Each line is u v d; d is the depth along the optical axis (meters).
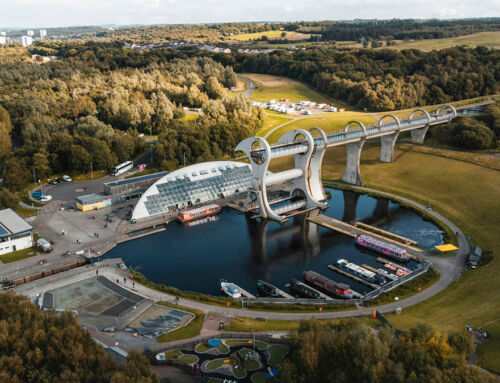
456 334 74.31
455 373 63.66
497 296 101.25
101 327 90.06
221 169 182.88
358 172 193.50
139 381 63.28
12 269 116.19
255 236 144.25
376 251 133.12
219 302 102.00
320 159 170.12
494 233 140.75
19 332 75.69
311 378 67.81
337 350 68.69
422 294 107.12
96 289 106.94
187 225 152.12
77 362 68.75
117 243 135.50
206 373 74.50
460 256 128.25
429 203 170.88
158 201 159.00
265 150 150.62
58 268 117.62
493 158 196.25
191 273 119.81
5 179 177.50
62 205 162.50
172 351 80.94
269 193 185.00
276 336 85.19
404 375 64.19
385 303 102.62
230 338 85.19
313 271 121.12
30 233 129.25
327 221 156.62
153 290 107.81
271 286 109.25
